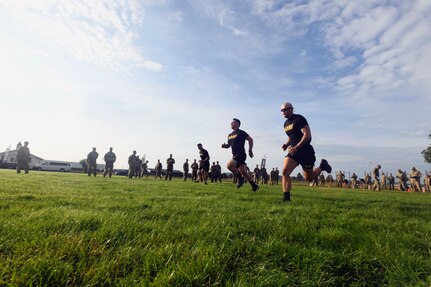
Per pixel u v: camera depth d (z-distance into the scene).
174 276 1.51
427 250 2.20
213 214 3.45
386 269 1.76
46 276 1.49
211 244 2.09
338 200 6.75
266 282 1.54
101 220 2.73
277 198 6.20
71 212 3.03
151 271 1.64
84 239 2.07
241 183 9.27
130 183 10.65
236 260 1.84
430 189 26.98
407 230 2.97
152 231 2.38
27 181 9.07
